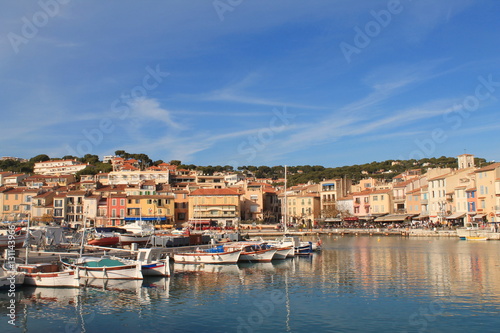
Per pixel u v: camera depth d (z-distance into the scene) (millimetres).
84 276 46594
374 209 150500
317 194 169000
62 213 137500
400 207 147000
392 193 149375
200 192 147125
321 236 127875
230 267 59562
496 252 70125
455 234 108562
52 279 42688
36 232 63875
